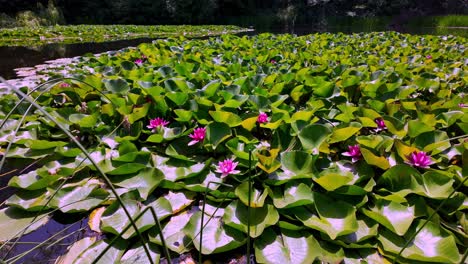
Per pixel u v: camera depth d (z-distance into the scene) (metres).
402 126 1.51
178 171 1.40
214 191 1.25
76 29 10.27
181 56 3.36
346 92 2.20
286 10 19.19
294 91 2.12
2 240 1.11
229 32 11.45
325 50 4.05
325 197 1.19
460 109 1.77
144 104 1.73
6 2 13.20
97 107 1.94
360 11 19.72
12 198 1.28
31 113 2.04
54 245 1.10
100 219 1.14
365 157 1.28
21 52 5.75
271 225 1.13
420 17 17.67
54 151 1.54
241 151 1.39
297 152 1.37
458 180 1.27
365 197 1.17
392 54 3.74
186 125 1.75
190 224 1.11
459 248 1.04
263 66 2.76
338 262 0.99
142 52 3.75
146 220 1.12
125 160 1.46
